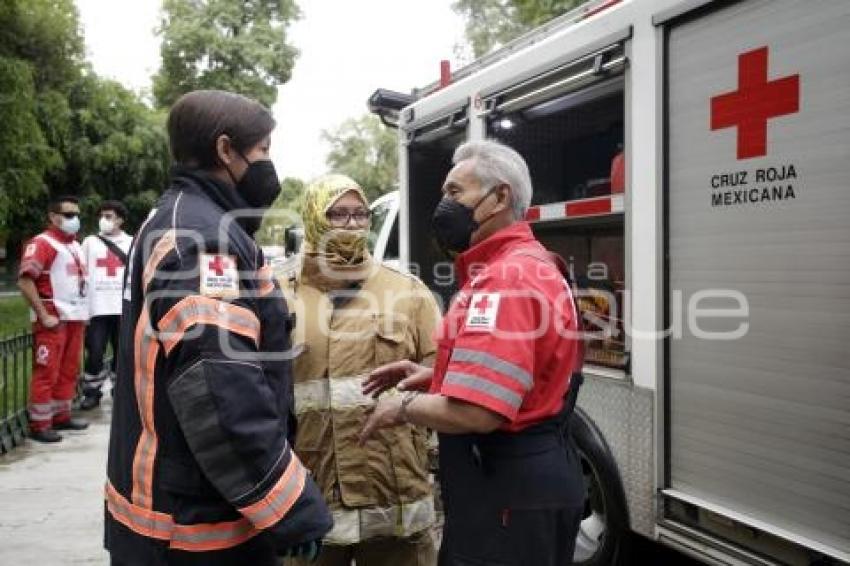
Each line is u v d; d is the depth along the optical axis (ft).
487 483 5.68
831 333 6.23
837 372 6.19
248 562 5.26
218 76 73.41
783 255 6.64
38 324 17.54
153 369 4.96
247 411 4.74
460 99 12.25
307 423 6.98
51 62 56.13
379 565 7.36
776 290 6.72
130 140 60.49
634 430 8.52
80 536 12.07
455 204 6.03
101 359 21.72
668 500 8.07
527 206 6.15
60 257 17.80
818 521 6.41
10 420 17.38
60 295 17.76
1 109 43.16
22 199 46.42
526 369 5.32
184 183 5.37
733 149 7.13
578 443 9.35
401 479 7.00
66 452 17.02
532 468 5.63
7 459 16.44
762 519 6.95
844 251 6.11
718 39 7.29
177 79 74.54
